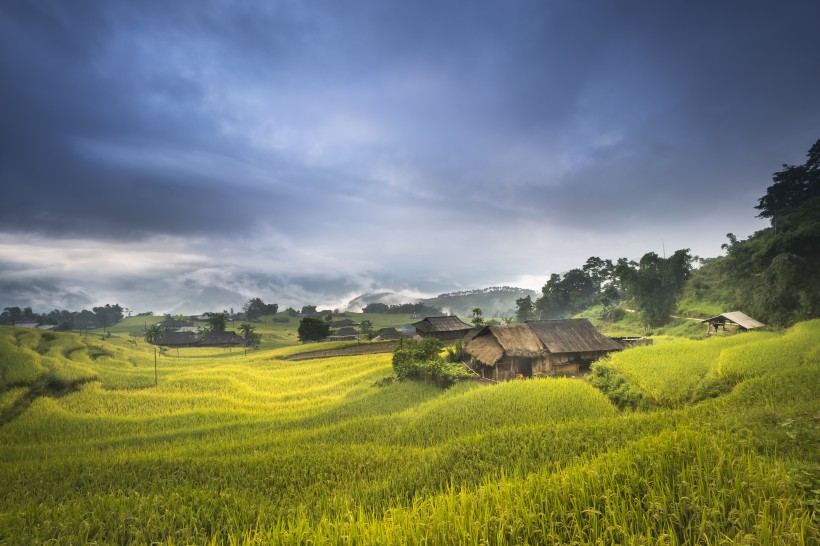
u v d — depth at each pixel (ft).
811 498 23.97
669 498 25.75
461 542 24.07
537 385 103.86
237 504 46.47
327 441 85.76
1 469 75.61
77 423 128.26
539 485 29.76
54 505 52.26
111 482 64.34
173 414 137.08
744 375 95.14
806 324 155.22
